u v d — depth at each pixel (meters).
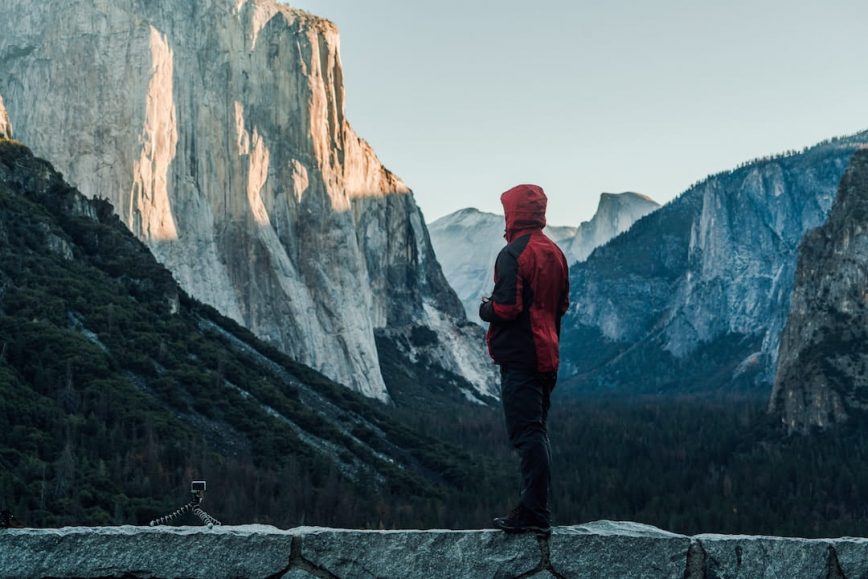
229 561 10.16
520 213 11.70
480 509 104.69
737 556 10.58
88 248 130.12
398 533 10.39
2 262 110.81
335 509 94.31
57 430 83.56
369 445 134.25
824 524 137.75
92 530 10.09
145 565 10.06
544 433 11.30
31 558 9.95
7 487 67.50
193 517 74.31
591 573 10.45
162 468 85.25
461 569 10.37
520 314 11.47
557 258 11.59
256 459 102.00
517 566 10.43
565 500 124.06
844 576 10.69
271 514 85.94
